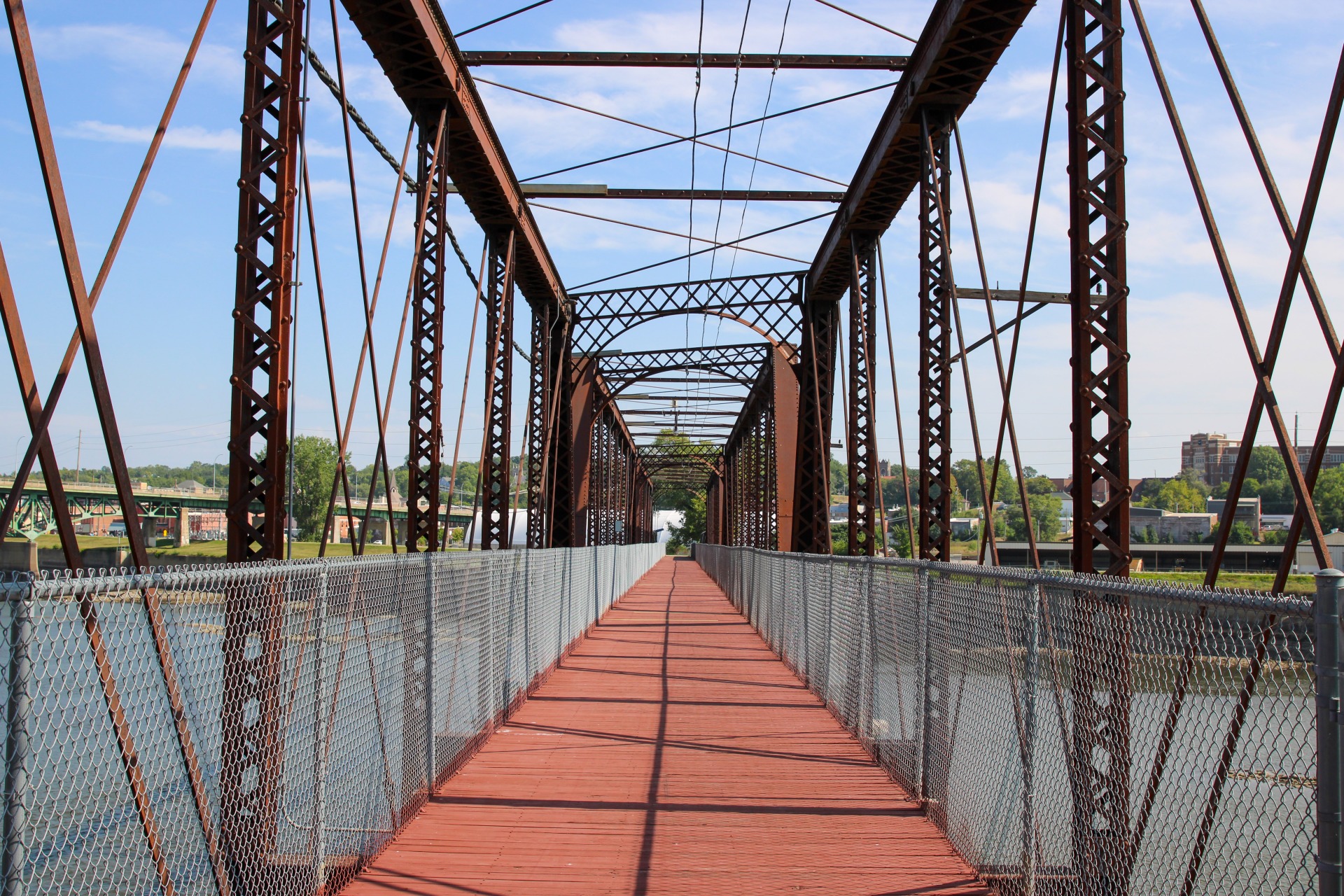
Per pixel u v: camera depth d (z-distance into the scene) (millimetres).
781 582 13188
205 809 3260
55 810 2436
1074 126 5609
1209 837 2762
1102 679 3691
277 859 3822
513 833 5445
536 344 18141
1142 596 3107
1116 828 3475
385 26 8844
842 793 6344
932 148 9828
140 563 3977
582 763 7090
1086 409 5492
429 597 6121
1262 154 4453
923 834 5508
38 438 3561
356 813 4742
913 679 6215
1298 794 2418
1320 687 2295
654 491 86062
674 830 5535
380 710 5113
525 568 9734
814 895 4551
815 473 16656
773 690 10523
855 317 14141
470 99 10695
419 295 10141
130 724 2789
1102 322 5523
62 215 3771
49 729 2395
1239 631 2672
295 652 4031
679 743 7785
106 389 4008
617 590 24406
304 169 5914
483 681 7742
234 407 5309
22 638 2303
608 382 26891
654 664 12656
